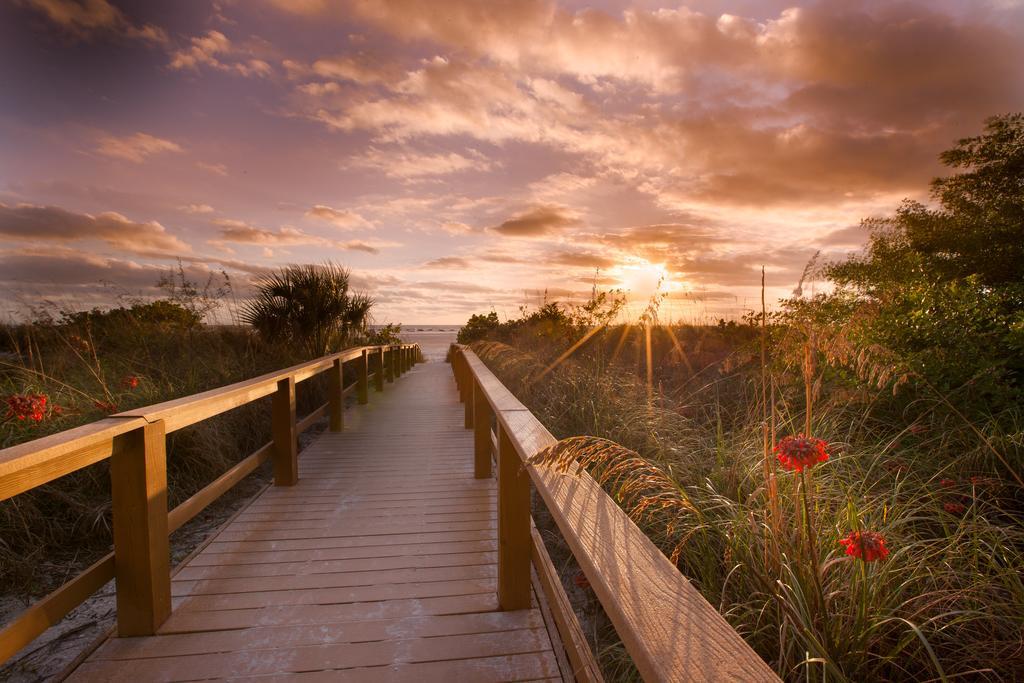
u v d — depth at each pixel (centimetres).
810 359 183
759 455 315
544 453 169
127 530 223
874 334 417
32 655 232
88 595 205
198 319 923
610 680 203
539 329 1186
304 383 766
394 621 236
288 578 277
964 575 208
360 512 376
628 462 179
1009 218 834
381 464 509
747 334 752
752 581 203
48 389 498
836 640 168
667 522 271
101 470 380
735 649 80
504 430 241
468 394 676
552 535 339
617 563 109
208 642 221
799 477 185
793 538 197
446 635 226
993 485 280
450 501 400
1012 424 341
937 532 261
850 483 284
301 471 484
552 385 593
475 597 257
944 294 464
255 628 231
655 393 536
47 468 174
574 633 178
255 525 352
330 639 223
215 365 705
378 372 1053
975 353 395
